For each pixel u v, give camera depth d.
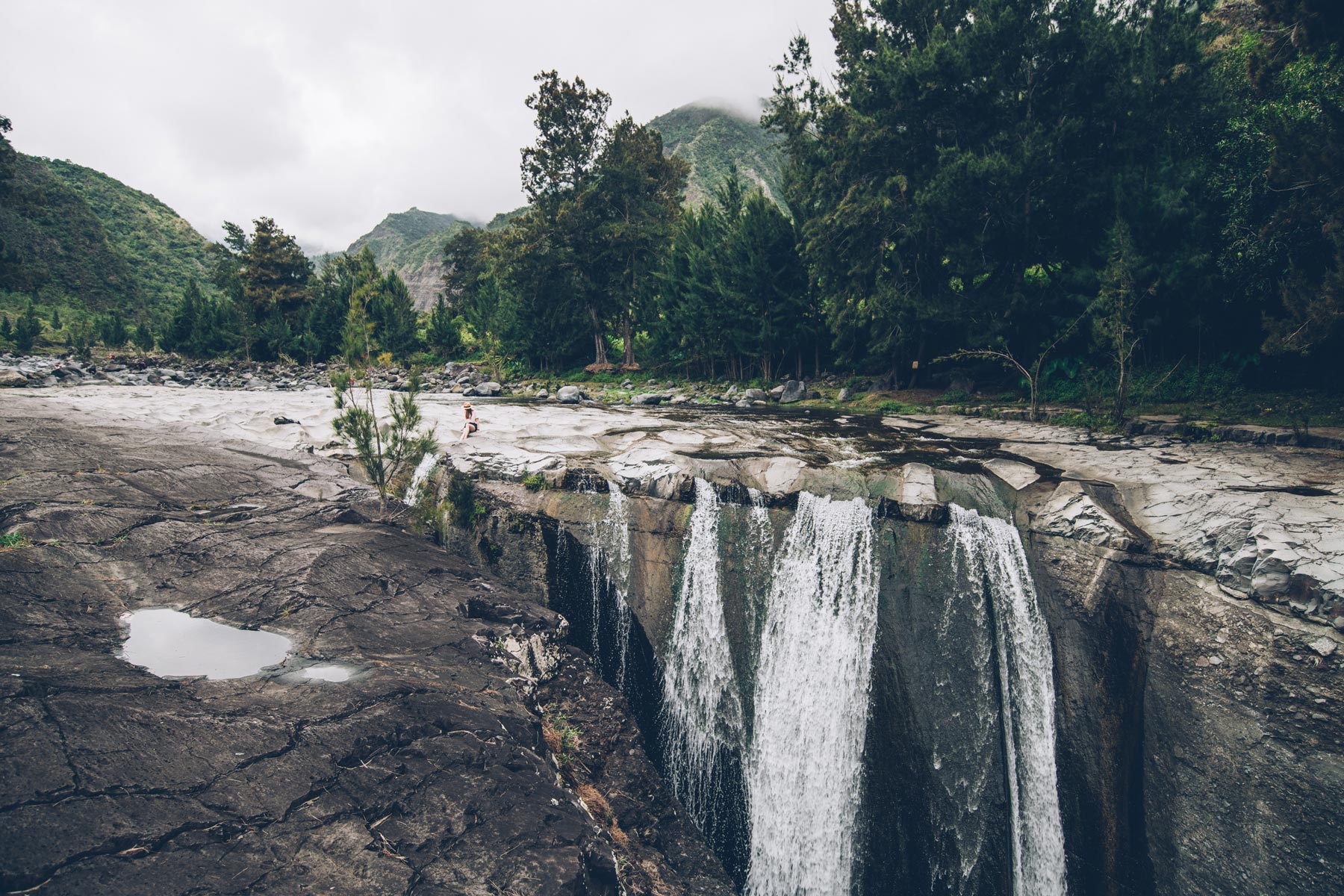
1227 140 19.03
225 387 41.41
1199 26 21.25
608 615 13.83
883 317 25.23
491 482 14.92
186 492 12.65
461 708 7.48
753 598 13.05
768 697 12.80
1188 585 9.77
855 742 11.95
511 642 10.22
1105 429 17.61
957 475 13.26
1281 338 15.59
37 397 21.42
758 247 31.14
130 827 4.94
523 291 45.03
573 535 14.00
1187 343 20.28
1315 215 15.19
